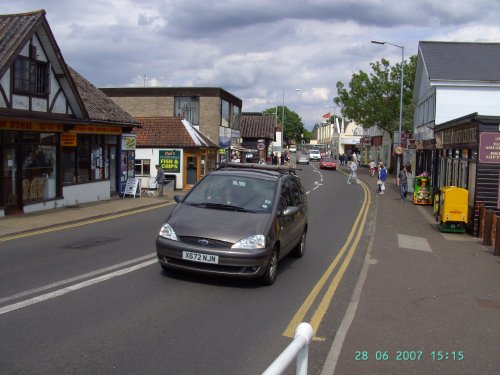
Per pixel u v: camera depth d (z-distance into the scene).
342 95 50.41
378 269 9.96
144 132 29.88
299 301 7.51
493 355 5.49
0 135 15.19
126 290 7.54
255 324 6.34
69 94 17.91
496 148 15.17
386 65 48.50
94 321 6.12
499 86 27.02
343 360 5.20
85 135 20.36
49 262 9.37
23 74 15.84
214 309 6.86
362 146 73.56
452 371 5.02
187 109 36.59
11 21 15.76
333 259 11.12
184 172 29.41
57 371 4.68
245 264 7.57
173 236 7.88
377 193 30.22
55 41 16.61
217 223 7.97
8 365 4.77
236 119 43.88
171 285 7.91
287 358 2.66
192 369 4.89
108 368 4.80
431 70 27.83
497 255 12.09
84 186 20.19
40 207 17.17
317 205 22.98
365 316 6.76
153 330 5.92
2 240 11.82
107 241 11.89
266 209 8.52
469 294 8.20
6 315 6.22
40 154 17.25
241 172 9.53
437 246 13.27
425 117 31.27
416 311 7.09
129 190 23.55
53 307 6.61
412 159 35.75
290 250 9.80
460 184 18.72
